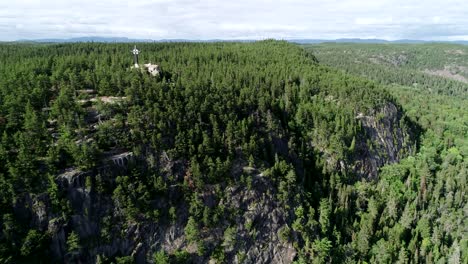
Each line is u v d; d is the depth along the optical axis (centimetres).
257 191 10444
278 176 11038
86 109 10244
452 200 12519
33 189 8156
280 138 12456
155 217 9069
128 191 8975
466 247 10744
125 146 9556
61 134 9200
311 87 16550
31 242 7719
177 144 10025
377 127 15312
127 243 8750
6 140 8581
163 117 10238
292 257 10000
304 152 12938
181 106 10925
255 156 11081
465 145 17100
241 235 9831
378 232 10881
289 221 10506
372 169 14000
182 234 9362
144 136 9769
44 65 14050
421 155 15475
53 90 11319
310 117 14162
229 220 9888
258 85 14975
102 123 9631
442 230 11562
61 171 8569
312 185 12200
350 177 13175
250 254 9750
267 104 13112
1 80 11612
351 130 13825
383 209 12075
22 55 18012
